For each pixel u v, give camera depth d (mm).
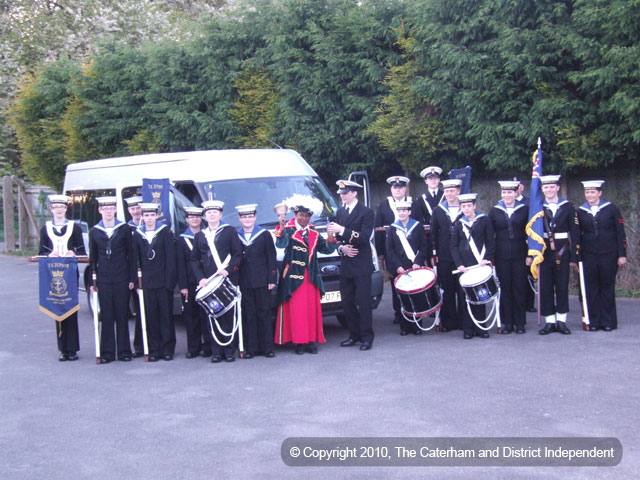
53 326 11984
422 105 13086
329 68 14055
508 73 11648
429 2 12414
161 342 9367
